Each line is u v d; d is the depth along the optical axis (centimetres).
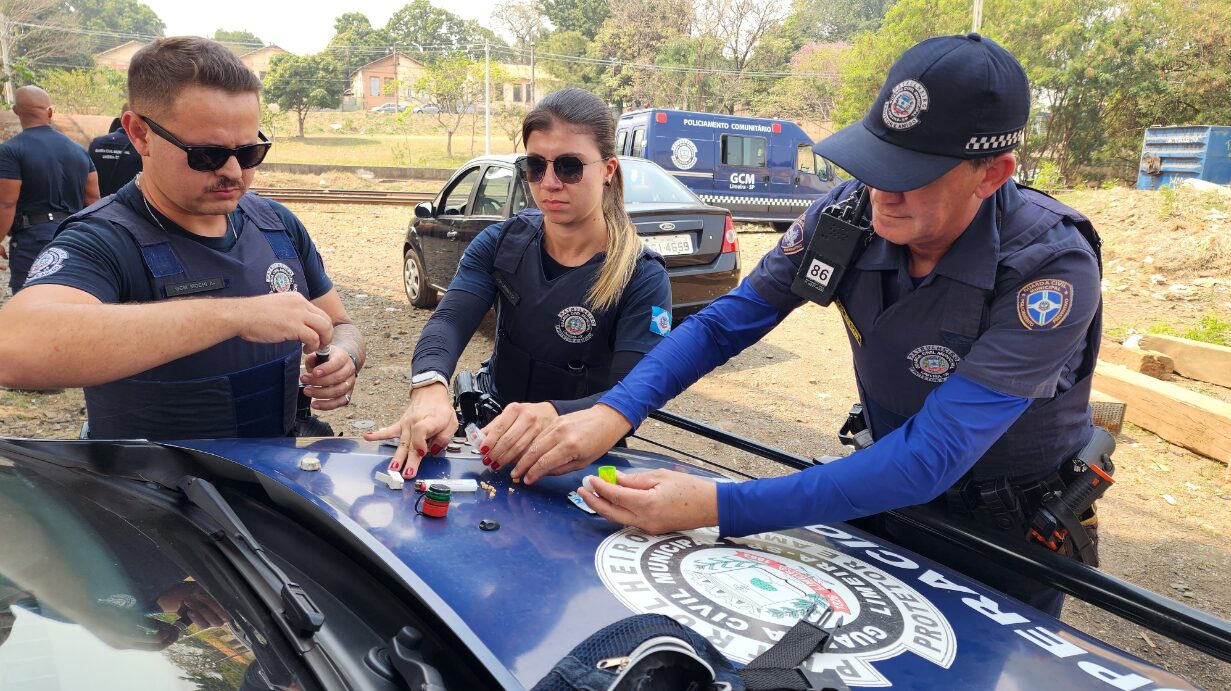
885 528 176
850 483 129
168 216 173
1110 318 753
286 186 2944
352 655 97
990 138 124
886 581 131
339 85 6219
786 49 5638
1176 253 901
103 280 159
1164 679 112
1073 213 138
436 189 2839
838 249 151
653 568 123
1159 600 124
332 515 121
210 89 159
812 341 706
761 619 113
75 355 136
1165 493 423
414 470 147
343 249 1109
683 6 5603
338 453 152
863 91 3906
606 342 203
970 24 3409
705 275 586
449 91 4806
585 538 130
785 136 1498
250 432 187
